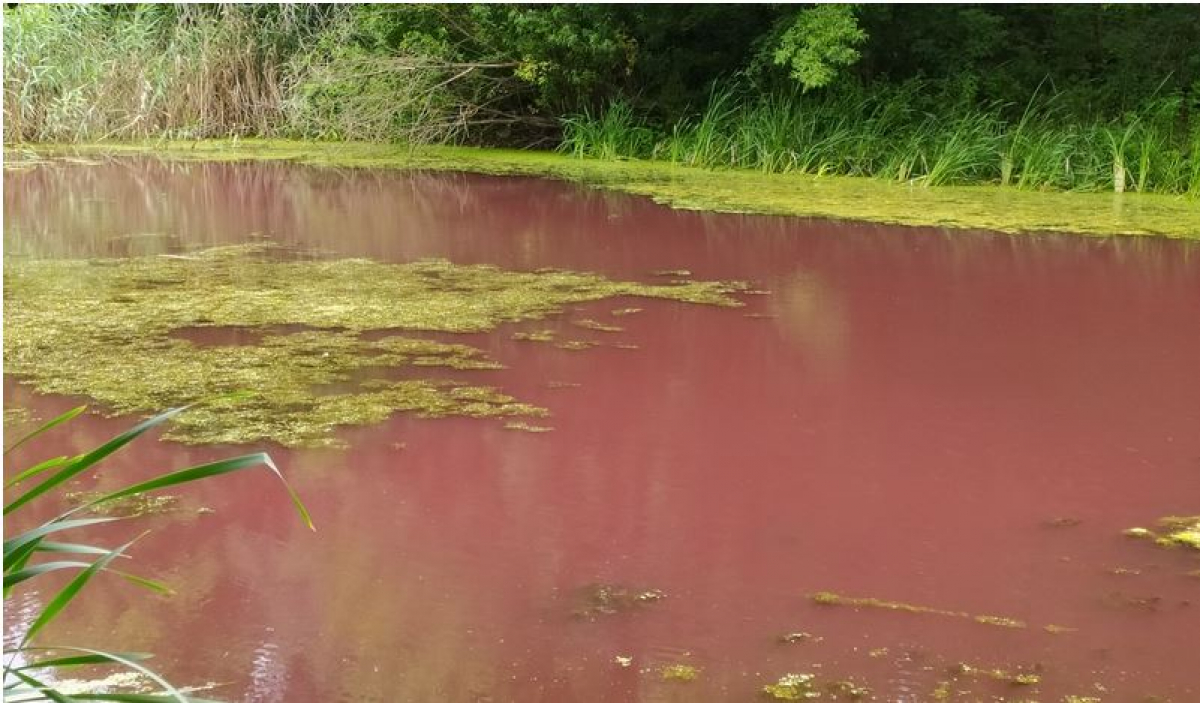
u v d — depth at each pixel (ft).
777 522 11.28
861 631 9.11
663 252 27.04
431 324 19.04
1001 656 8.73
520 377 16.05
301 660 8.48
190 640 8.75
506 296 21.45
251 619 9.11
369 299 20.97
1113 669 8.56
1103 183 41.52
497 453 13.04
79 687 7.95
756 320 19.80
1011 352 17.90
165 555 10.30
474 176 44.04
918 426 14.26
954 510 11.66
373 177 43.24
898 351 17.81
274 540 10.66
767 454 13.17
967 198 38.29
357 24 55.72
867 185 42.24
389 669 8.35
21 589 9.59
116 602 9.38
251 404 14.46
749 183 42.29
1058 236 30.12
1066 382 16.28
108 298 20.72
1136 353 17.99
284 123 56.85
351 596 9.57
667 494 11.92
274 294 21.30
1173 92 48.19
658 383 15.88
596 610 9.39
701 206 35.29
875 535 11.01
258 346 17.35
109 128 54.65
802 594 9.74
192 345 17.31
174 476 5.20
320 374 15.89
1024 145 43.39
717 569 10.19
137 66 54.80
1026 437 13.89
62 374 15.56
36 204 34.45
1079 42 53.62
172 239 28.25
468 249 27.20
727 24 53.31
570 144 53.31
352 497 11.71
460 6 52.85
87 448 12.71
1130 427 14.34
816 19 46.21
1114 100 49.62
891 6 50.83
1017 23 55.47
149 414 13.97
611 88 53.72
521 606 9.43
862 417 14.57
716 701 7.98
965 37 53.16
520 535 10.85
